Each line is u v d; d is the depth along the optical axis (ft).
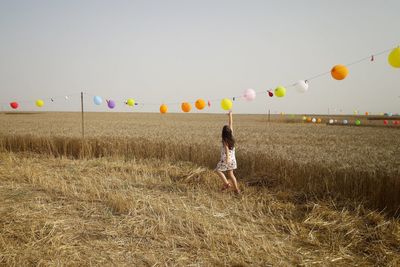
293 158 28.60
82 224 16.22
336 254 13.99
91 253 13.20
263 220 17.95
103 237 14.87
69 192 21.81
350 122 161.38
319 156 30.25
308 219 17.79
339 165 25.12
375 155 31.60
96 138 44.91
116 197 20.17
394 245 14.84
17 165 32.42
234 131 81.92
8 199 20.13
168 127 87.66
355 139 58.80
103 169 31.32
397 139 58.85
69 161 36.37
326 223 17.13
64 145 42.83
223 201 21.11
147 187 24.66
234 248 13.99
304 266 12.81
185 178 26.81
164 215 17.70
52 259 12.48
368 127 114.83
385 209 19.29
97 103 33.27
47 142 43.45
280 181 25.91
